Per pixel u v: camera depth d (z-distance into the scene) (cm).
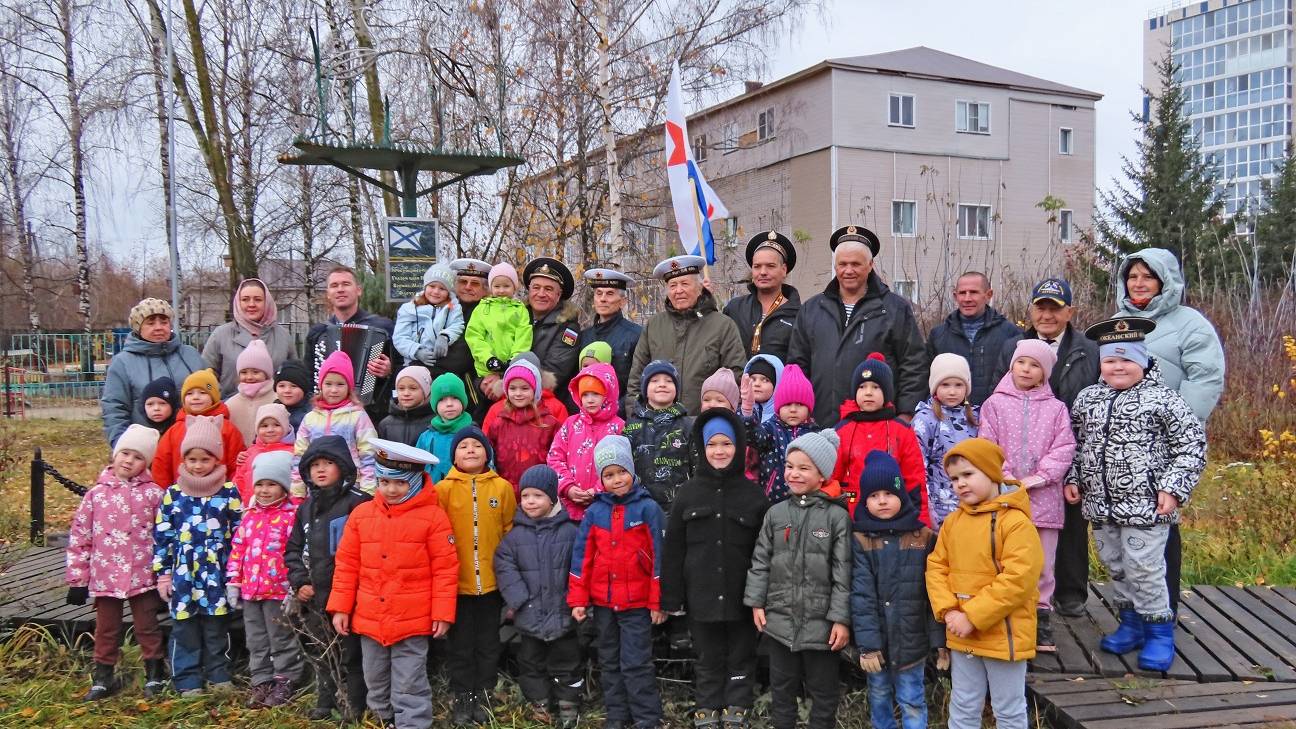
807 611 391
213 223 2002
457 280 573
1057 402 448
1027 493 402
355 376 538
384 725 421
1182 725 375
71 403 1995
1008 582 356
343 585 419
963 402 450
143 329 562
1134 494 424
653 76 1530
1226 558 639
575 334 549
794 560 394
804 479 395
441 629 411
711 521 408
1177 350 464
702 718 411
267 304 592
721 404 455
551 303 557
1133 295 476
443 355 535
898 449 418
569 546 436
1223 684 418
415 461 413
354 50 1155
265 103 1947
